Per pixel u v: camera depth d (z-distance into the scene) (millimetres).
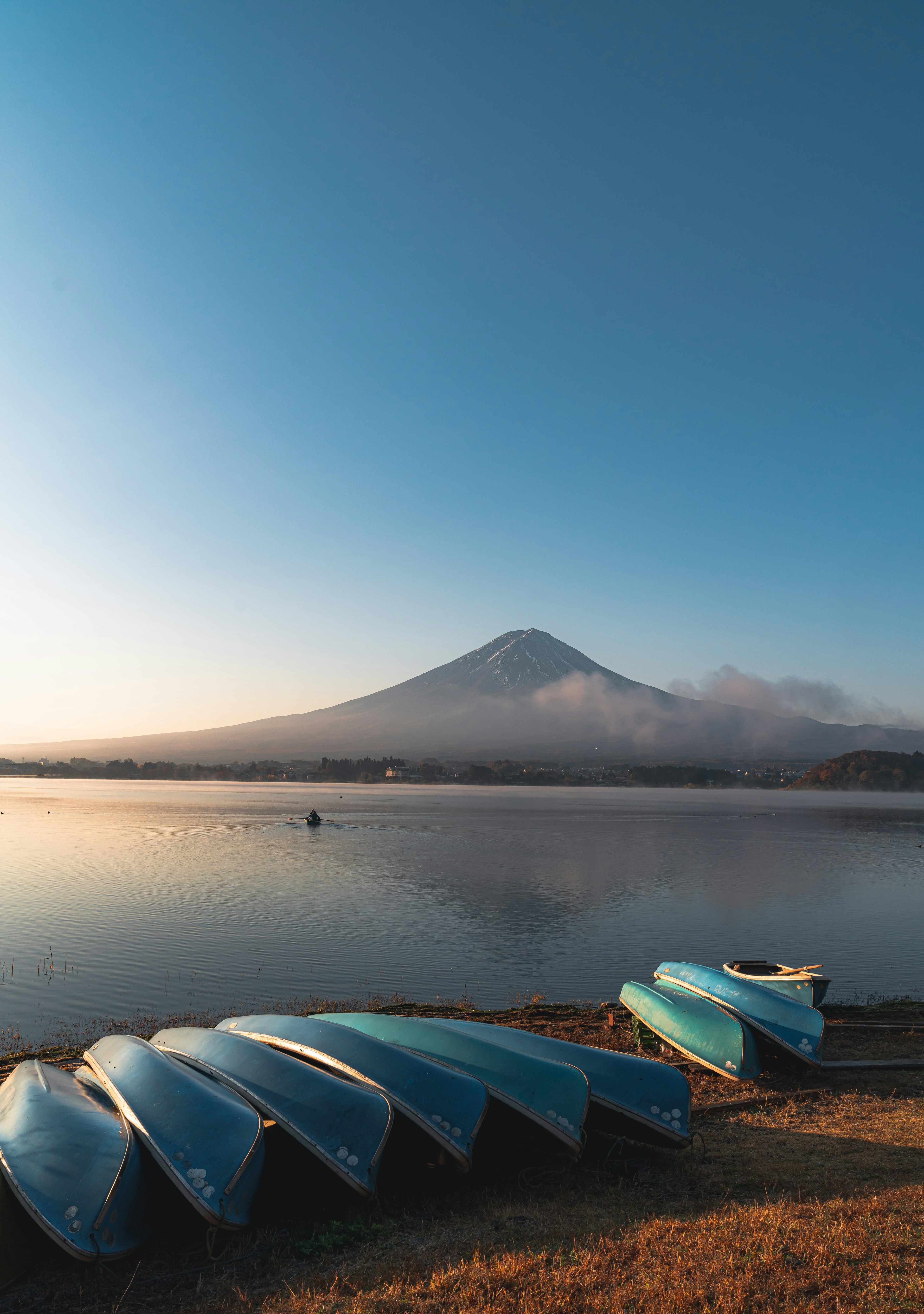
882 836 83062
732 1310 5176
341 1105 7789
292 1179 7652
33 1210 6387
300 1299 5738
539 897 38875
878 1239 6074
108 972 23484
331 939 28297
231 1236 6773
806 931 30375
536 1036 9836
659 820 107688
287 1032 10000
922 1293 5250
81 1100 8156
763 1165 8078
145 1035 17500
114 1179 6699
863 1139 8734
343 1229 6891
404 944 27531
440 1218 7188
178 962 24875
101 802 153125
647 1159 8320
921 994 21203
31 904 36156
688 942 28141
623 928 30703
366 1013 14086
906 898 39062
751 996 12250
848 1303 5203
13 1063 13609
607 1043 13070
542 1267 5992
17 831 82500
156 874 47844
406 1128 8195
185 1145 7082
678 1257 6016
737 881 45438
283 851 62281
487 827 91188
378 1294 5727
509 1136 8656
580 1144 8016
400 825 95125
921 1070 11445
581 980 22750
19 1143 7105
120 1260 6398
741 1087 10789
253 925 31125
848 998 20578
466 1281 5824
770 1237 6203
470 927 30984
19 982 22391
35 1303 5895
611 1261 6066
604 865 53562
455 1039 9664
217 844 68688
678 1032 11938
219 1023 11203
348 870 50312
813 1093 10406
